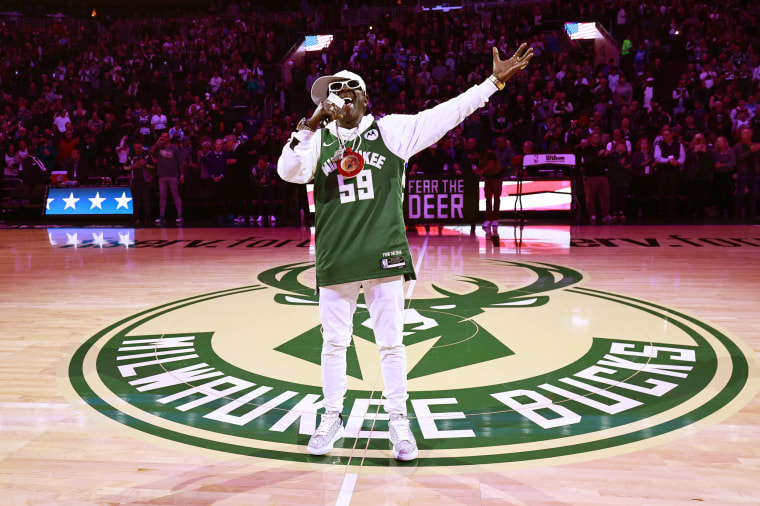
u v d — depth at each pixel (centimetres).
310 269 721
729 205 1210
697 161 1167
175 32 1956
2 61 1739
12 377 374
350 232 264
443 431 296
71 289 626
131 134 1413
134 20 1975
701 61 1491
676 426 297
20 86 1733
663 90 1458
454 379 363
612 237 948
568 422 303
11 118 1522
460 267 718
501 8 1797
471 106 264
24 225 1242
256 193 1258
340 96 267
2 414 321
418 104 1420
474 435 291
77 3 2167
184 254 847
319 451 274
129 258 820
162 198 1247
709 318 484
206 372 381
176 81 1697
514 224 1112
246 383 362
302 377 371
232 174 1253
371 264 263
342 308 274
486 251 832
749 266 696
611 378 361
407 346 426
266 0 2038
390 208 267
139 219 1292
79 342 446
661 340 432
